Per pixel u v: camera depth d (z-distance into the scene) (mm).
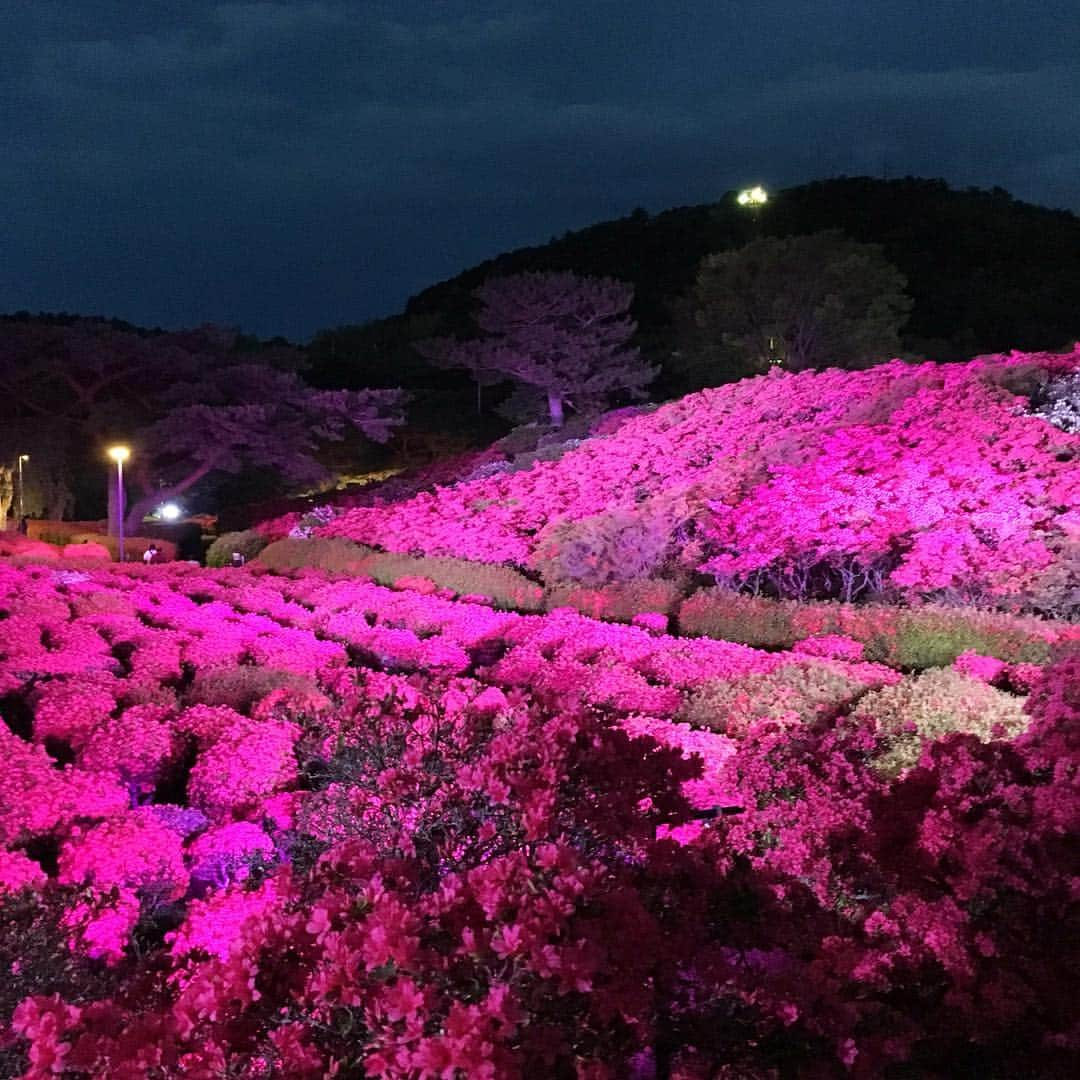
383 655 10625
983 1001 3094
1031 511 10766
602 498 16922
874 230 53156
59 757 7305
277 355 31516
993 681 8297
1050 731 4516
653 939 2502
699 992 2746
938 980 3305
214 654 9875
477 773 3186
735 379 30469
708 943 2838
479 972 2350
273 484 33875
